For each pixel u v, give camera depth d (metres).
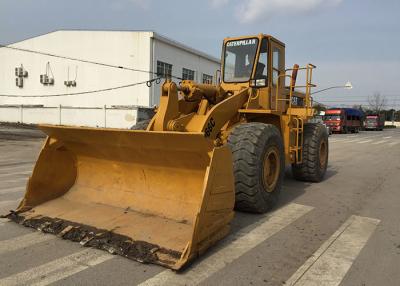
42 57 32.62
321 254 4.28
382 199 7.11
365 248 4.50
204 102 5.91
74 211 5.02
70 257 3.98
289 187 8.06
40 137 21.17
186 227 4.39
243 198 5.48
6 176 8.84
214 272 3.75
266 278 3.66
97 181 5.48
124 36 29.05
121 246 4.06
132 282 3.49
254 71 6.79
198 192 4.66
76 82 31.08
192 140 4.04
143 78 28.67
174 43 30.64
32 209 5.14
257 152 5.39
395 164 12.63
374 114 56.38
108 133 4.59
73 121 29.86
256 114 6.68
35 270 3.71
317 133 8.46
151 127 5.23
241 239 4.66
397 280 3.70
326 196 7.26
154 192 4.98
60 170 5.48
